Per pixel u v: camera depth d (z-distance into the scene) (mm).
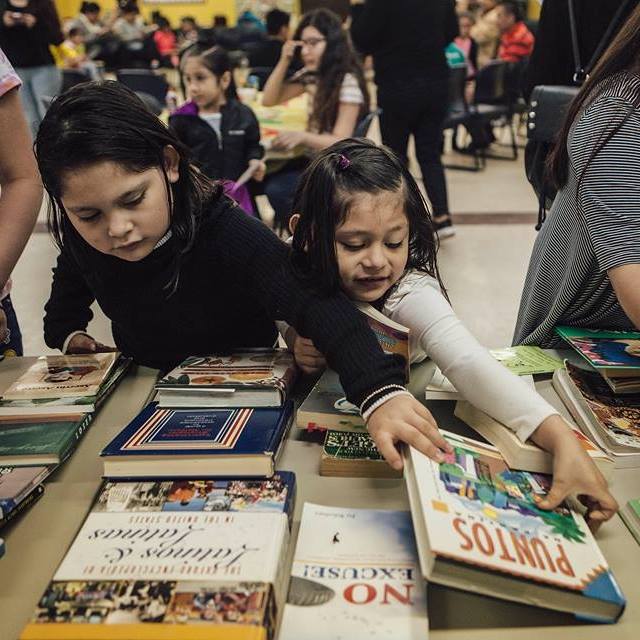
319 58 2521
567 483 637
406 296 857
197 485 681
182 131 2535
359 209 771
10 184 1020
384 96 3182
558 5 1378
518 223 3707
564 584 530
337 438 781
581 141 848
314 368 918
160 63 7082
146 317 978
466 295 2812
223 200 909
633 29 818
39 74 4090
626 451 764
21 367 1052
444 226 3400
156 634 485
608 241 799
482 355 770
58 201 773
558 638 541
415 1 2963
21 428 821
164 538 589
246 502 647
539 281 1115
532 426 694
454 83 4711
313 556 592
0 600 590
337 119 2555
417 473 616
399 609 538
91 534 597
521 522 591
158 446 702
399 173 816
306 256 827
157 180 752
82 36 7285
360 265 799
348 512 651
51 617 505
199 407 823
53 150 698
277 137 2492
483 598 579
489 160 5434
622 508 692
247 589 521
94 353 1061
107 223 735
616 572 609
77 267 1018
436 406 885
